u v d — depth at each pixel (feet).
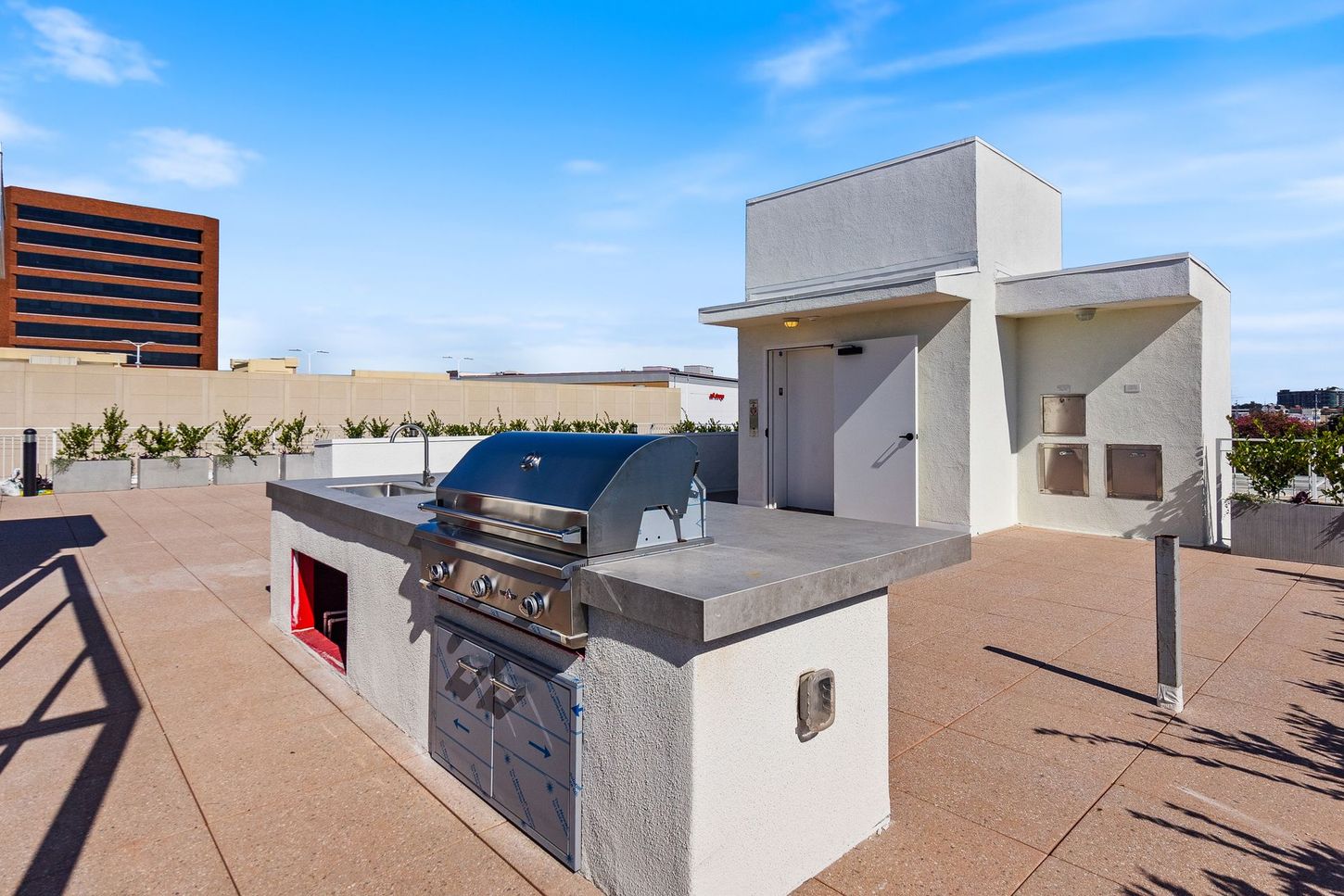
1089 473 29.55
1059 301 28.04
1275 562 24.30
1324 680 13.74
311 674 14.35
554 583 8.01
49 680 14.01
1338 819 9.12
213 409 64.64
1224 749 11.06
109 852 8.54
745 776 7.14
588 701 7.87
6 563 24.99
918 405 29.37
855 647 8.50
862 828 8.65
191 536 30.53
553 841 8.33
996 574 22.72
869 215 32.04
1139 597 20.03
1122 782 10.10
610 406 85.71
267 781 10.18
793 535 10.08
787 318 32.42
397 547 11.79
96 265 261.24
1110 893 7.69
